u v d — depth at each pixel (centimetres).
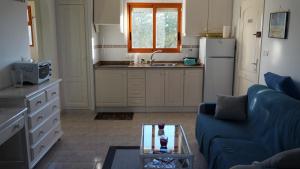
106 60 581
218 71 520
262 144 273
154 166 266
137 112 542
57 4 502
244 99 356
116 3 514
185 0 526
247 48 454
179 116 515
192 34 538
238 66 498
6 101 289
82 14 503
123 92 534
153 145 287
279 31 344
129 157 338
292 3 317
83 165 321
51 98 361
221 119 354
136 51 582
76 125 464
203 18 531
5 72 331
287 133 238
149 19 574
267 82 347
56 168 315
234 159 238
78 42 513
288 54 326
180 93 536
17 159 297
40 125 325
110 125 463
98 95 535
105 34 568
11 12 345
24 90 313
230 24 536
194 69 526
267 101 295
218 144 274
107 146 374
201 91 536
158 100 538
